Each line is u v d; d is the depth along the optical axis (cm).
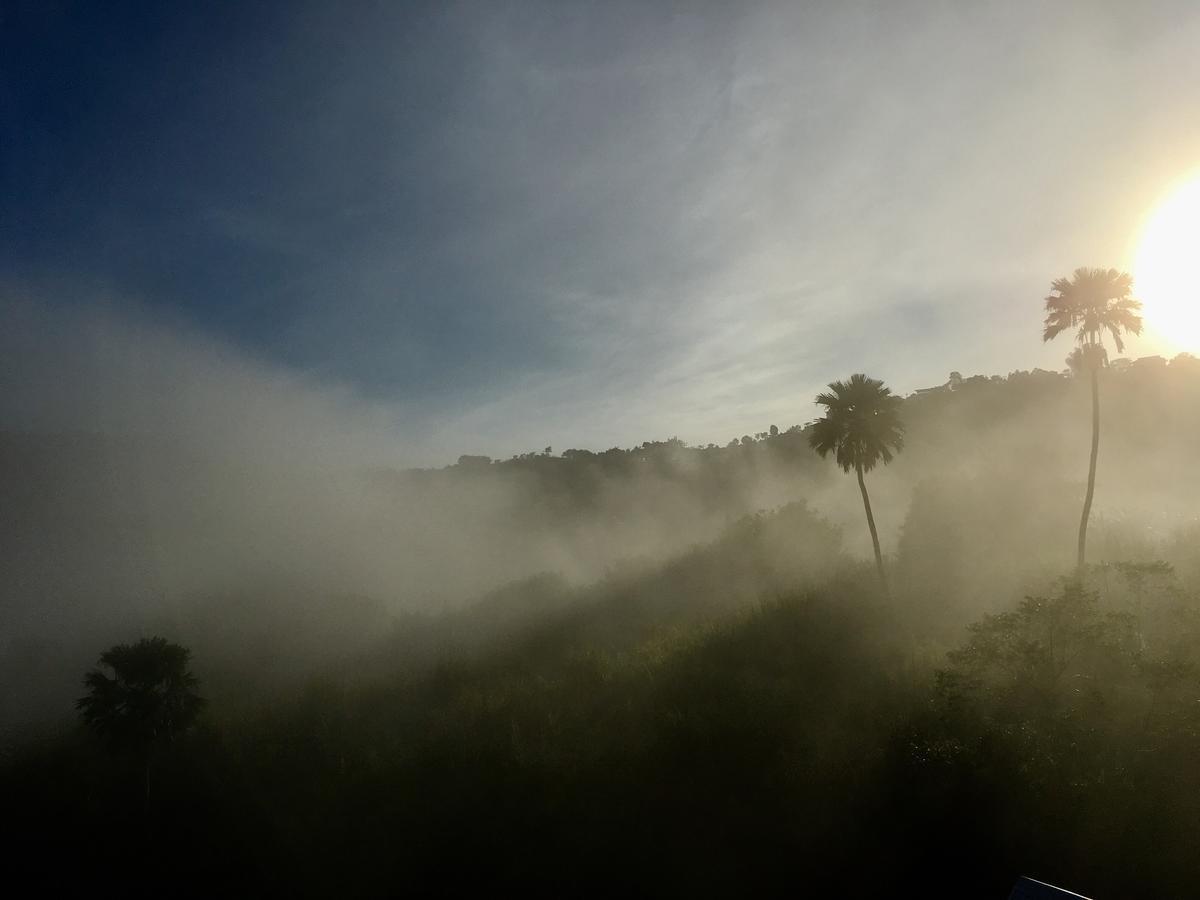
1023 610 2225
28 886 3275
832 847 2144
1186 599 2331
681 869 2288
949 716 2181
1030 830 1886
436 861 2630
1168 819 1772
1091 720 2016
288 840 3030
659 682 3206
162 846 3300
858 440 3653
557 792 2702
